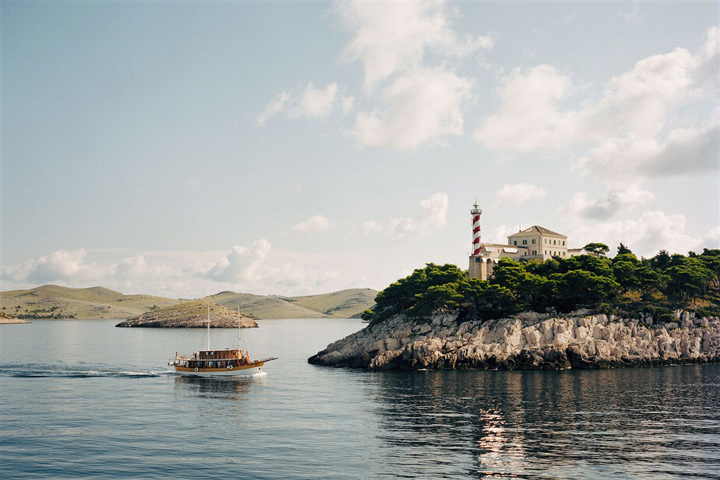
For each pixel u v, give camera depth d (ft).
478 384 396.78
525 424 272.31
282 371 495.41
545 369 473.26
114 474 202.28
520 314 527.81
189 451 230.48
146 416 296.71
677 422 275.39
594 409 306.76
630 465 211.00
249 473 203.10
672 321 527.40
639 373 448.24
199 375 457.68
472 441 242.99
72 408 318.45
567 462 214.48
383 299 649.20
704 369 472.03
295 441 245.04
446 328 534.37
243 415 298.56
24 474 202.28
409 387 387.96
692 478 198.39
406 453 226.17
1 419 288.51
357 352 549.95
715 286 623.36
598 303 549.13
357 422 279.90
